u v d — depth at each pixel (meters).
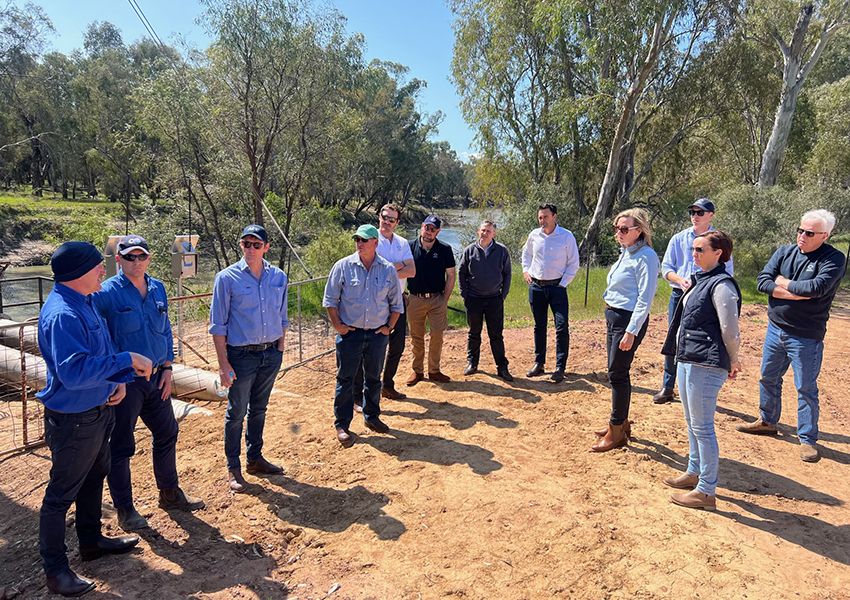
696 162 26.92
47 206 38.66
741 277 15.03
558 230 5.91
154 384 3.34
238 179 17.47
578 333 8.50
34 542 3.24
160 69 18.62
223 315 3.75
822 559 3.07
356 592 2.84
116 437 3.22
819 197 22.16
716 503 3.64
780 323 4.47
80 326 2.67
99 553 3.08
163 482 3.51
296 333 8.75
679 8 16.20
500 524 3.41
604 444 4.40
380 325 4.59
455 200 81.31
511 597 2.79
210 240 18.58
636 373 6.47
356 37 18.25
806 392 4.34
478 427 4.86
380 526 3.41
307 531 3.39
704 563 3.02
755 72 20.58
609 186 18.44
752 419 5.14
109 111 38.97
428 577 2.95
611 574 2.94
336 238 16.52
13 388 6.06
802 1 23.16
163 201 18.84
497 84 21.95
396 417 5.12
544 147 22.95
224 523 3.46
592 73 21.41
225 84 16.33
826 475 4.07
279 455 4.38
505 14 20.89
